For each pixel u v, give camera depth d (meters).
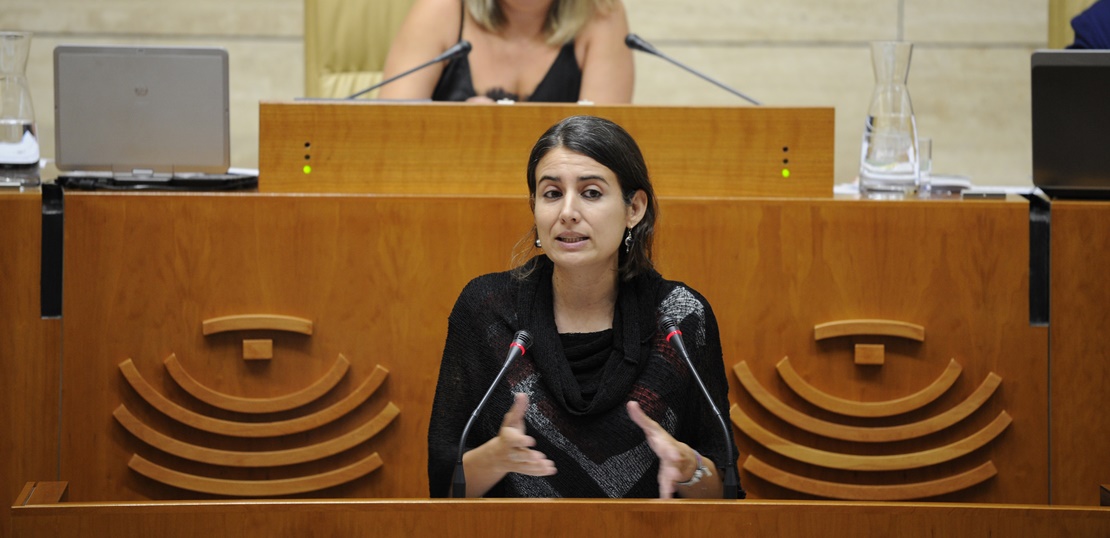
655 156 6.37
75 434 6.23
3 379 6.19
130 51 6.54
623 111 6.35
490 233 6.28
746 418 6.32
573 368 4.73
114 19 11.75
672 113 6.35
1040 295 6.28
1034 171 6.39
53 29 11.69
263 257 6.25
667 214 6.27
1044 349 6.28
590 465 4.64
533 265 4.94
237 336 6.27
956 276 6.27
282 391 6.30
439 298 6.31
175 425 6.31
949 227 6.26
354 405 6.28
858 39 12.05
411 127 6.35
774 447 6.33
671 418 4.71
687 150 6.36
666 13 12.02
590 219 4.63
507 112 6.35
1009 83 12.08
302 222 6.25
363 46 9.77
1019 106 12.09
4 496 6.22
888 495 6.31
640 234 4.84
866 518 3.86
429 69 8.05
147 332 6.23
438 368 6.32
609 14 8.26
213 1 11.83
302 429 6.28
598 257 4.66
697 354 4.79
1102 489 4.34
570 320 4.87
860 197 6.43
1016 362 6.30
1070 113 6.27
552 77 8.15
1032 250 6.27
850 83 12.06
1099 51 6.20
